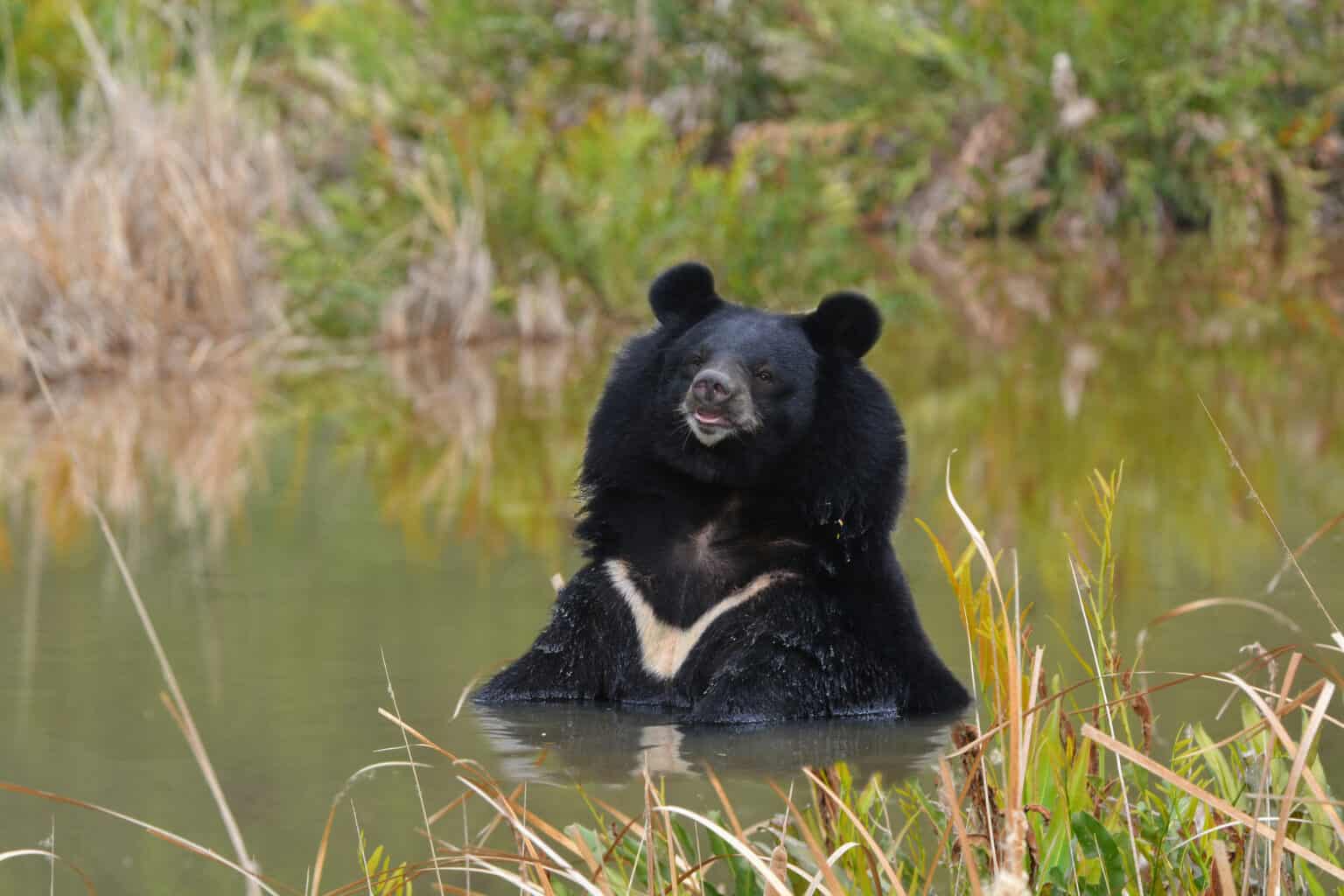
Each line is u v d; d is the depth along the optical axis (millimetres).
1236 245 30734
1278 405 16156
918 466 13570
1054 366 18828
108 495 13086
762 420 8078
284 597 9750
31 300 18391
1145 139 32531
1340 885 5441
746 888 5105
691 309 8586
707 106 31734
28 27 24484
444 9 31344
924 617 9172
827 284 23406
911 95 32438
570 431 15609
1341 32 32781
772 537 8273
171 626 9109
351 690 7902
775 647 7941
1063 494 12414
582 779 6645
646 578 8312
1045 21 32031
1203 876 5156
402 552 10961
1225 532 11133
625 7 32312
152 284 19641
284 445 15188
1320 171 32875
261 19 29312
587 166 22906
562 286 22141
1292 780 4691
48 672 8188
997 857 5078
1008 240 31812
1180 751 6145
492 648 8648
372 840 5891
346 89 27094
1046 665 8000
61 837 5957
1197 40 32031
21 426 15930
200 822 6105
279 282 20969
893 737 7457
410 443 15195
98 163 20031
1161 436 14719
